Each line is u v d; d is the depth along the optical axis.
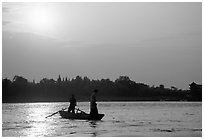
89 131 21.81
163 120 30.03
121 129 22.89
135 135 20.30
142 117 33.53
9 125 25.44
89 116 29.02
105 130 22.44
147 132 21.58
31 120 29.58
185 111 45.75
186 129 23.08
